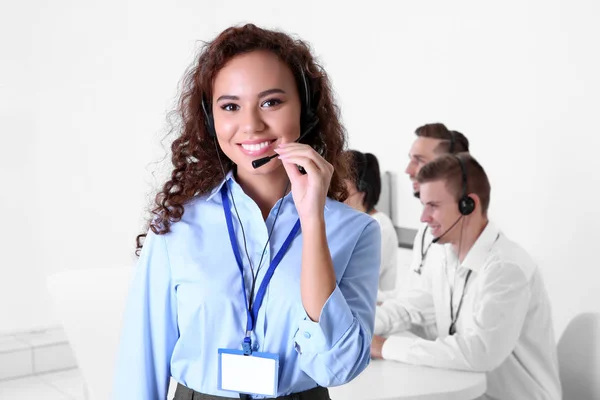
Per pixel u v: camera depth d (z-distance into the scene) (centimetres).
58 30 420
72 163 428
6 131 406
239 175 126
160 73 458
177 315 121
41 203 420
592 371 221
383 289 319
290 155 110
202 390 119
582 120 301
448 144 331
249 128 112
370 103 444
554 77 313
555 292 316
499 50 343
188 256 119
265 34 117
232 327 117
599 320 222
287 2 512
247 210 124
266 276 118
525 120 329
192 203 126
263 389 114
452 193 219
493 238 222
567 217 309
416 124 405
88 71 432
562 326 314
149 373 121
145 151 452
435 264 239
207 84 119
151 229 123
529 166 328
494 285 209
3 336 407
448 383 189
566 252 310
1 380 383
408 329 253
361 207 316
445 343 205
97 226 440
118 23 441
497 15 343
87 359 190
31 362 391
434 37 386
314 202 110
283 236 122
